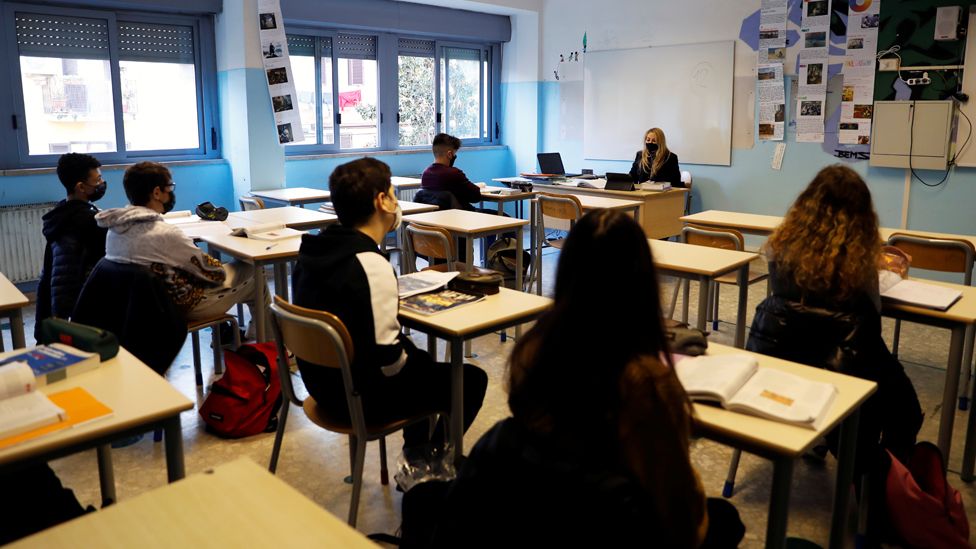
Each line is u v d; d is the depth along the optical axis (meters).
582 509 1.05
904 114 5.77
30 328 4.54
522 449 1.12
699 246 3.47
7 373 1.61
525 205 8.62
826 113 6.26
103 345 1.89
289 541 1.08
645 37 7.43
